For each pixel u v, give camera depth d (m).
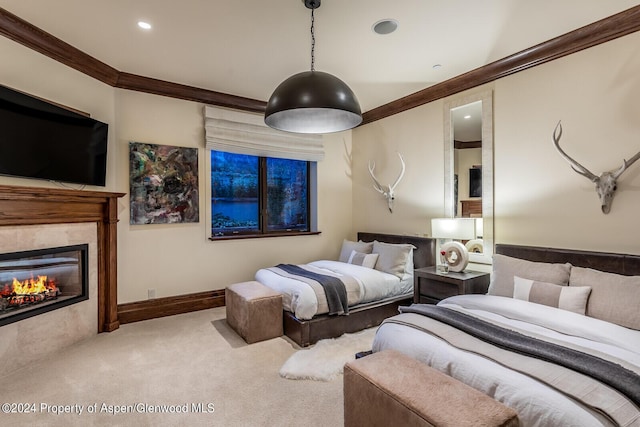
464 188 3.71
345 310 3.26
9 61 2.58
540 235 3.04
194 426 1.91
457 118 3.78
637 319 2.05
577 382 1.40
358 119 2.52
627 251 2.52
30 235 2.70
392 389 1.49
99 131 3.27
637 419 1.25
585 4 2.36
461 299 2.59
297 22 2.58
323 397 2.21
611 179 2.56
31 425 1.91
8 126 2.51
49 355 2.79
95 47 2.97
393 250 4.01
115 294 3.43
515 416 1.30
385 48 3.02
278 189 4.95
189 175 4.02
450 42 2.91
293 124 2.69
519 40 2.88
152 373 2.51
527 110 3.12
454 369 1.68
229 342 3.10
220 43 2.91
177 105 3.96
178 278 3.96
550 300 2.40
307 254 4.96
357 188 5.28
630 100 2.51
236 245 4.38
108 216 3.34
